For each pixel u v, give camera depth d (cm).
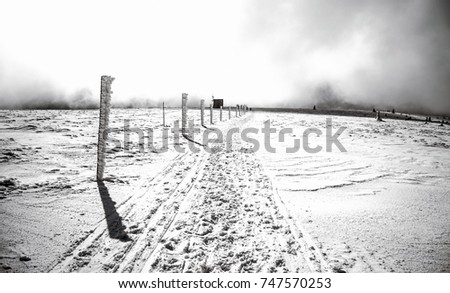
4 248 363
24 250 362
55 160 790
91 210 492
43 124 1485
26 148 895
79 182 629
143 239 406
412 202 613
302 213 526
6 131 1203
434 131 2797
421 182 786
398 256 393
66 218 456
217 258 369
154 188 627
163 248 385
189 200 565
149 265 348
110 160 853
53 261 345
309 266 360
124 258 359
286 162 958
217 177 740
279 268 354
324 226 475
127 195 575
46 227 423
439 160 1154
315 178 780
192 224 459
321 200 603
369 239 438
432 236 455
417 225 495
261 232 445
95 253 367
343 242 425
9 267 328
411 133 2417
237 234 435
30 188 572
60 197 539
